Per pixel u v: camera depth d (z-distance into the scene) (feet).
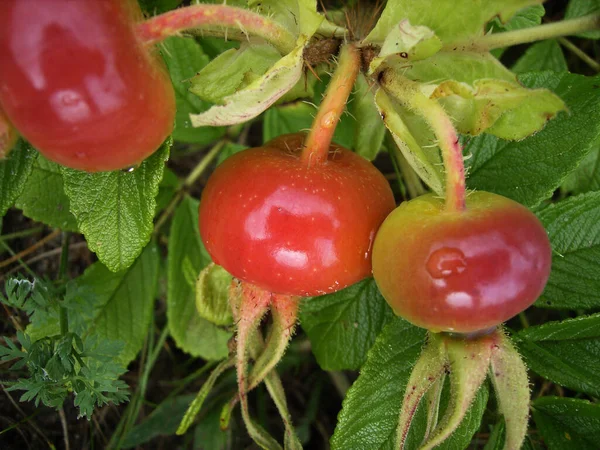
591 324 0.31
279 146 0.28
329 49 0.30
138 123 0.21
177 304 0.42
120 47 0.20
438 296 0.23
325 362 0.38
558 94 0.32
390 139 0.39
